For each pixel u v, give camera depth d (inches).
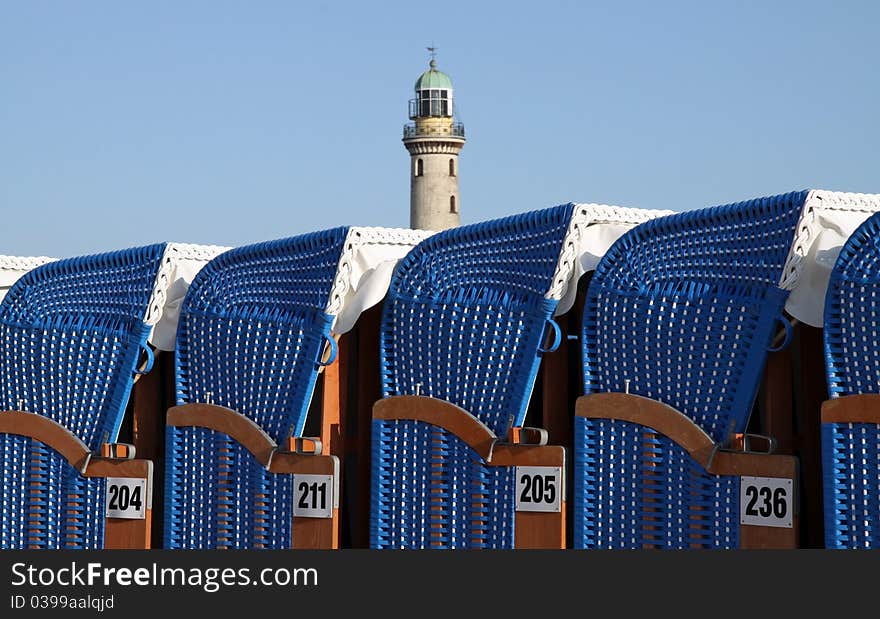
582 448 574.2
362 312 666.8
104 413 747.4
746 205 530.9
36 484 770.2
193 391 716.7
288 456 666.8
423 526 626.8
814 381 556.1
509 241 607.5
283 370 673.6
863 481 494.3
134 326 735.1
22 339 781.3
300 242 672.4
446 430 621.0
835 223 516.4
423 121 5132.9
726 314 534.3
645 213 601.6
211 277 710.5
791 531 510.0
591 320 578.6
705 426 540.7
